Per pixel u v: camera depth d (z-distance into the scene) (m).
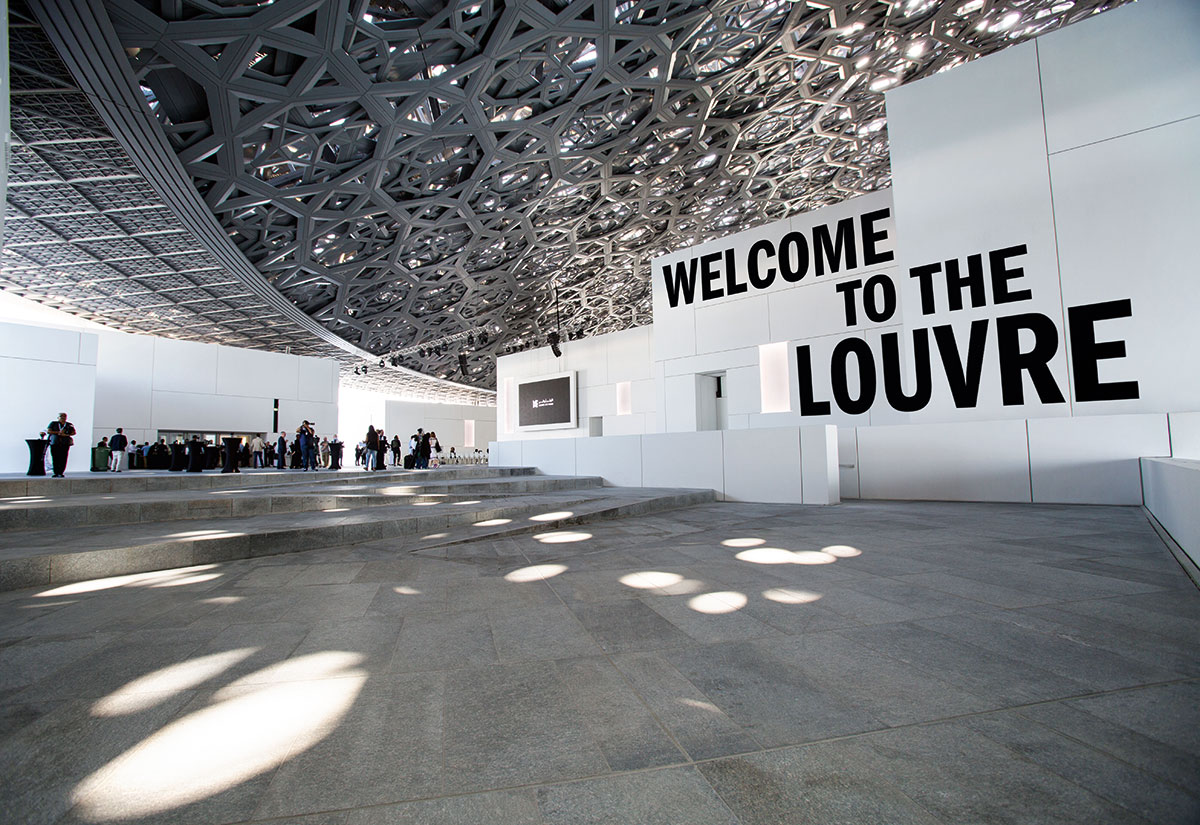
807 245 14.12
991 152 9.93
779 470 10.18
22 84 10.43
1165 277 8.49
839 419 13.42
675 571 4.38
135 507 6.86
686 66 15.61
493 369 46.81
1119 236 8.83
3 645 2.83
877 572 4.21
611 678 2.32
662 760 1.68
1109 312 8.87
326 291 24.30
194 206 14.98
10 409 16.06
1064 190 9.29
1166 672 2.26
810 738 1.79
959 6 15.62
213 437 24.02
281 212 17.11
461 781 1.59
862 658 2.49
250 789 1.56
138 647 2.78
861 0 14.61
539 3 11.62
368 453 20.55
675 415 16.44
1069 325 9.17
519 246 25.86
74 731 1.91
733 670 2.38
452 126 15.23
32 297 23.45
